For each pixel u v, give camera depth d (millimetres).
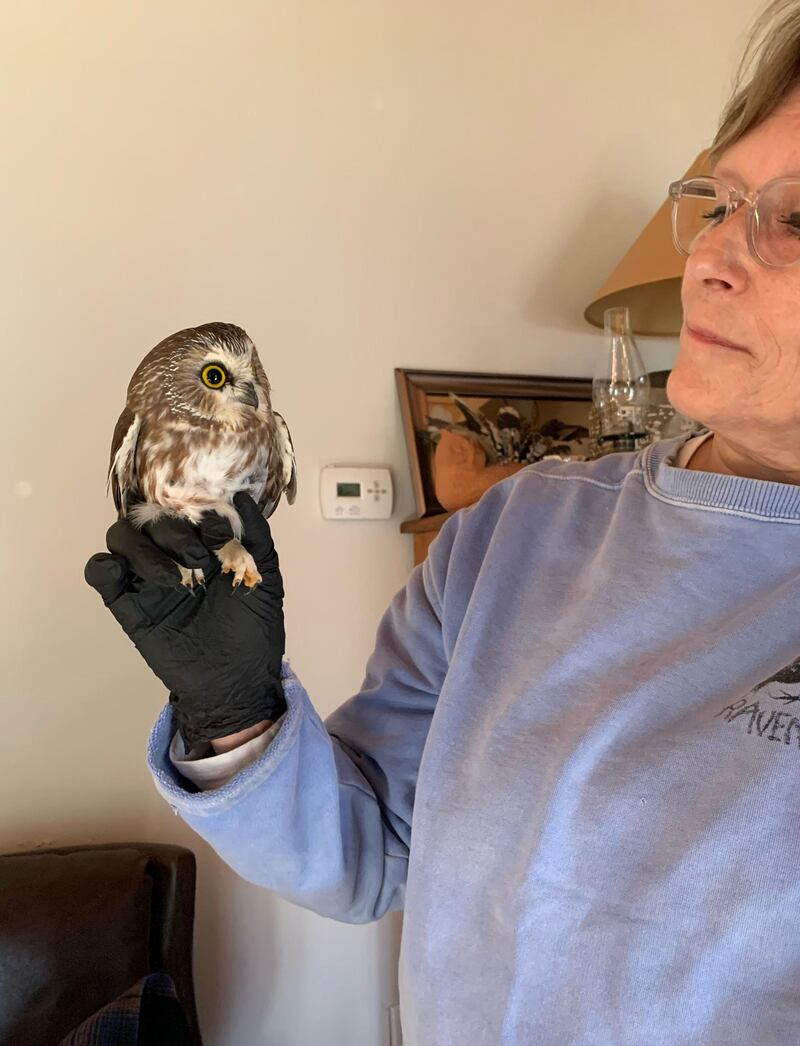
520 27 1638
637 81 1745
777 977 437
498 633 659
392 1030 1431
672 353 1845
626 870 494
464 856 589
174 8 1374
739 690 497
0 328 1261
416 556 1485
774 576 539
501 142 1617
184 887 1163
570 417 1634
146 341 1337
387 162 1519
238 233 1405
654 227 1461
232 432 670
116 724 1298
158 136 1357
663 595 569
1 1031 991
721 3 1829
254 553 604
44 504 1272
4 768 1248
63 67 1305
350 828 699
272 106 1434
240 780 567
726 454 633
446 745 635
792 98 568
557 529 688
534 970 525
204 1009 1329
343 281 1481
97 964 1045
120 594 570
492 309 1607
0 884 1076
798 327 521
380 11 1518
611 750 528
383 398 1511
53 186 1294
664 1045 458
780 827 444
